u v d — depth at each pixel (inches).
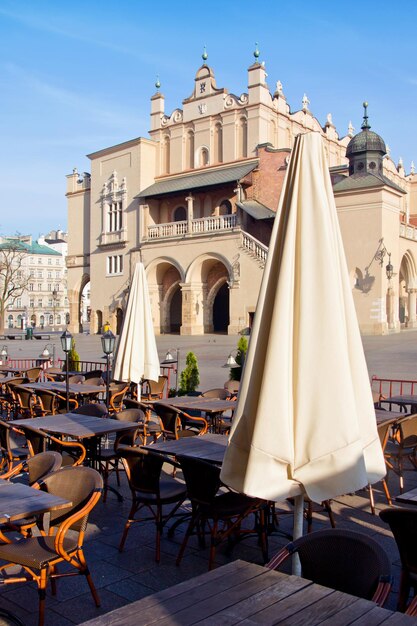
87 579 214.4
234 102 1800.0
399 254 1558.8
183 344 1396.4
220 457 273.3
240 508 248.2
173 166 1963.6
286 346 187.8
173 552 265.4
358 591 163.3
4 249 3462.1
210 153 1861.5
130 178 1998.0
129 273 1988.2
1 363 1029.8
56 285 4667.8
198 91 1892.2
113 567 248.8
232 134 1800.0
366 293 1434.5
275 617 134.2
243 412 195.0
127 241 1996.8
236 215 1637.6
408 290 1721.2
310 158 200.4
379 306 1412.4
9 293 2874.0
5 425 344.5
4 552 207.5
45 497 214.1
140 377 513.7
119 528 296.2
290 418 186.5
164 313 1902.1
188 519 288.0
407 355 1007.0
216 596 144.9
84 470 234.8
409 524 183.0
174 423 400.5
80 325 2310.5
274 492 182.5
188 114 1916.8
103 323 2085.4
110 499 345.4
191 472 250.1
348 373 188.9
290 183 203.6
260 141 1745.8
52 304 4630.9
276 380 185.9
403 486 362.3
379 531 285.0
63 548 209.5
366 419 201.5
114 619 134.0
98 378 631.2
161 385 610.5
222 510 245.9
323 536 172.7
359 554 167.2
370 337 1355.8
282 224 202.5
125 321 527.2
